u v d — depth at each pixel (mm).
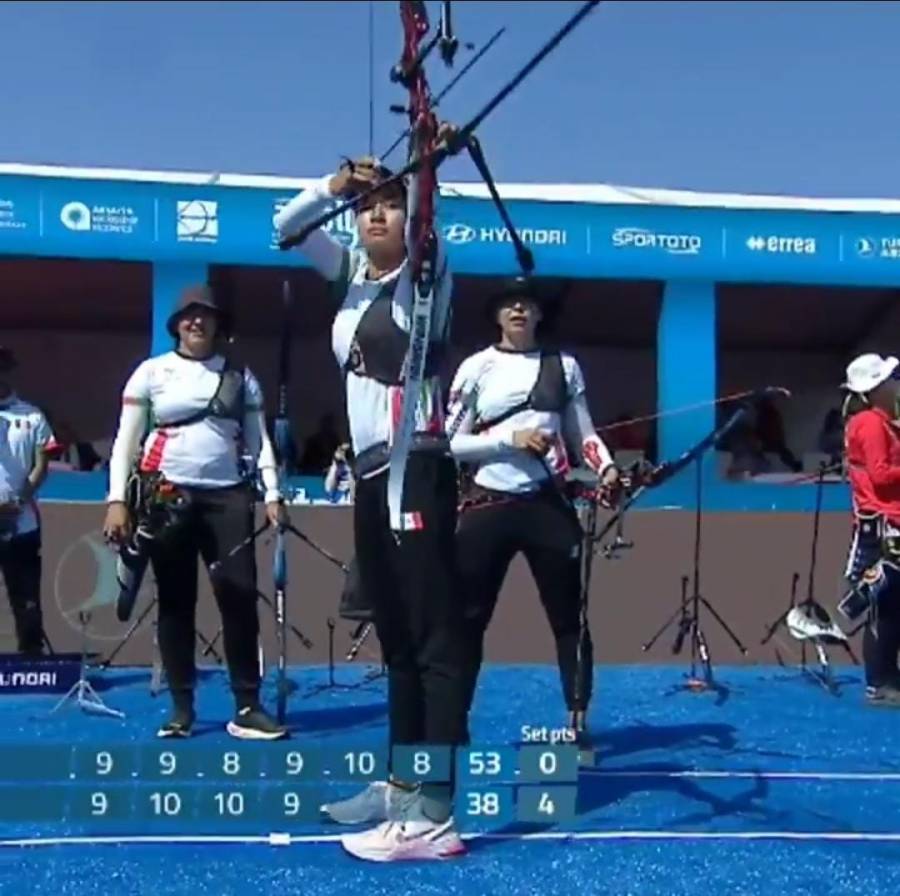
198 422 4453
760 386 11055
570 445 4285
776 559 6930
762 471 8875
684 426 7672
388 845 3133
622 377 10430
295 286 8555
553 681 5938
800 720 5051
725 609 6863
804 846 3260
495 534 4047
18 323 8484
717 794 3809
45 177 7039
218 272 7828
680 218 7617
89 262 7309
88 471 7566
